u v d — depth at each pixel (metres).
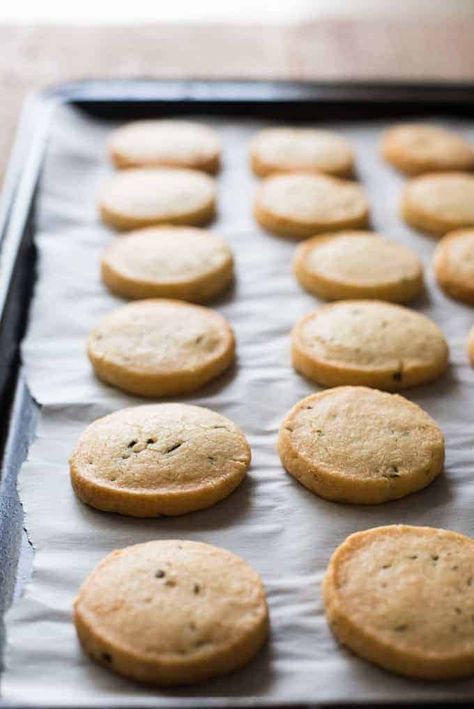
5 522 0.47
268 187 0.66
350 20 0.84
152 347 0.54
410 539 0.45
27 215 0.61
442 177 0.67
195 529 0.47
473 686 0.41
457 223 0.64
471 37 0.81
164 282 0.58
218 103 0.72
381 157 0.71
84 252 0.62
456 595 0.43
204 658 0.41
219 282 0.59
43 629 0.43
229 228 0.64
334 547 0.46
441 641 0.41
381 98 0.73
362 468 0.48
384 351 0.54
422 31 0.82
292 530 0.47
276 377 0.54
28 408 0.53
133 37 0.80
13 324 0.56
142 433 0.49
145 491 0.47
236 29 0.82
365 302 0.58
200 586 0.43
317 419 0.50
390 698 0.39
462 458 0.50
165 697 0.41
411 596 0.43
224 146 0.71
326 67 0.77
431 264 0.62
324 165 0.68
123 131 0.70
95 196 0.66
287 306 0.59
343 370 0.53
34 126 0.68
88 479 0.47
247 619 0.42
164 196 0.65
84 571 0.45
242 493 0.48
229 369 0.55
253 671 0.42
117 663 0.41
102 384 0.54
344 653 0.42
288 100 0.72
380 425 0.50
